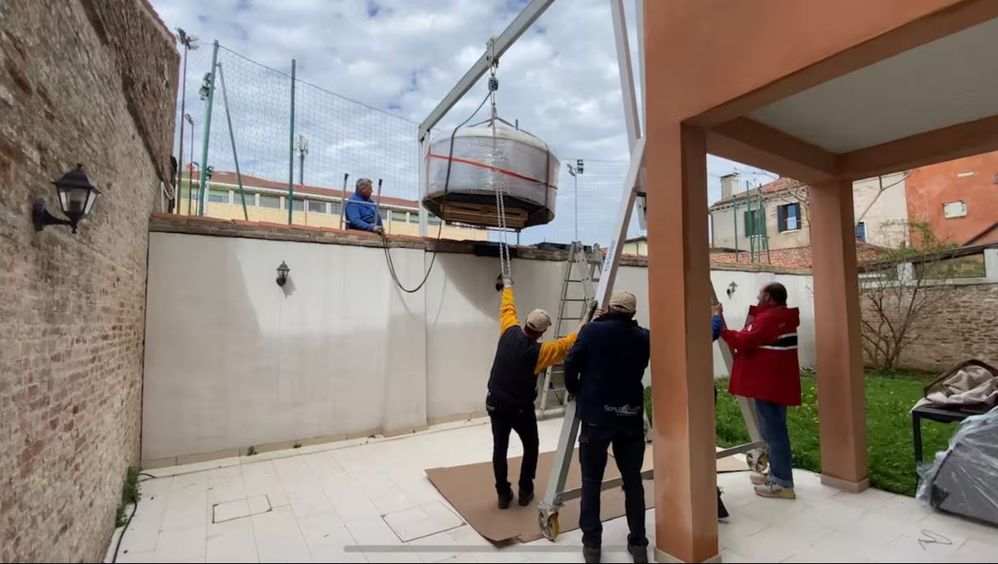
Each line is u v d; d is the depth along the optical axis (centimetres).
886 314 1133
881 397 762
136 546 313
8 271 219
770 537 314
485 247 669
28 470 235
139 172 444
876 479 405
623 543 313
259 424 518
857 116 329
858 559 286
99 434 328
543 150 616
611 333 294
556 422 661
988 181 1362
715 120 286
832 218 407
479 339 668
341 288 570
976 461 332
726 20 266
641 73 394
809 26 233
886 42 215
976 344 1021
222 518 355
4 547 215
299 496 397
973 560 283
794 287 1133
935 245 1093
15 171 221
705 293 287
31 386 238
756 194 1703
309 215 1170
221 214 1103
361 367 577
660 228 294
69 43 274
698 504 274
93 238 318
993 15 196
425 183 614
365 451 522
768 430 381
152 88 486
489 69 597
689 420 273
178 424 483
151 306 479
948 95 300
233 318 513
